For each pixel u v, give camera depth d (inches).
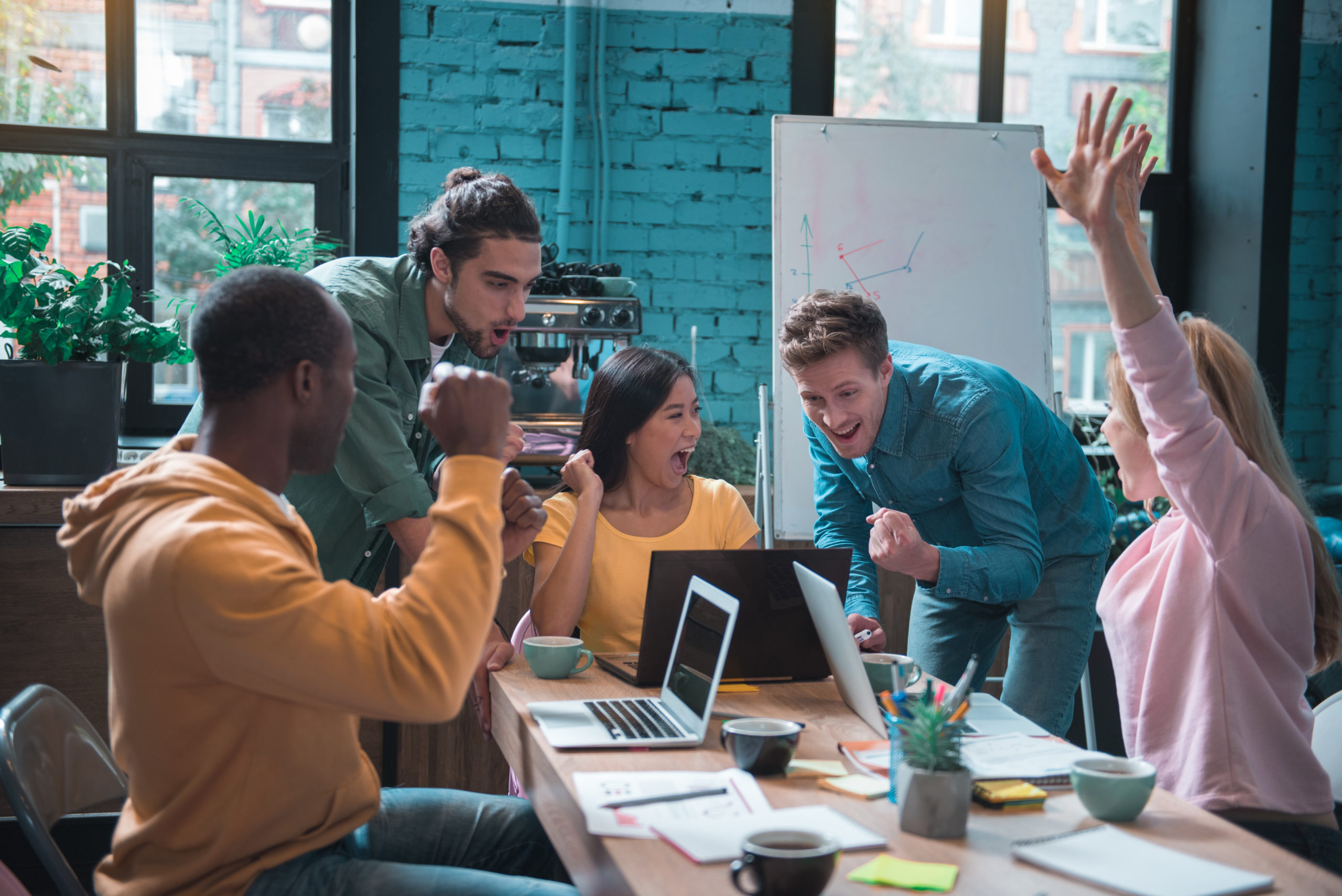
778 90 134.0
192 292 128.1
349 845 56.8
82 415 95.7
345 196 130.9
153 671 39.0
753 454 125.3
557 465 109.5
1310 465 141.8
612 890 36.4
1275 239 138.3
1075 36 143.8
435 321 72.1
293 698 38.4
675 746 48.9
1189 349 50.9
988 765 45.9
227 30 127.3
